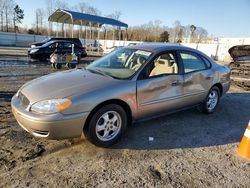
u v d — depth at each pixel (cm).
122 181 277
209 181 286
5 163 302
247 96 739
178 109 452
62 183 269
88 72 404
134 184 273
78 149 345
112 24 2644
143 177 287
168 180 284
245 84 878
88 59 1917
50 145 352
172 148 364
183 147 370
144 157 333
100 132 347
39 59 1562
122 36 4788
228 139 409
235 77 891
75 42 1770
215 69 516
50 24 4622
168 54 429
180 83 430
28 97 326
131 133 407
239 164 329
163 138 396
